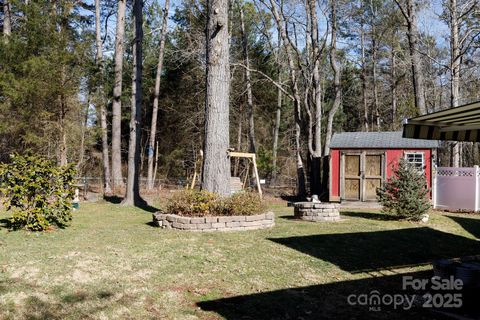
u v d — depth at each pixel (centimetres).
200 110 2945
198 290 565
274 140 3036
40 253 693
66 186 964
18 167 891
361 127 3866
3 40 1573
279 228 999
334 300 557
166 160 3244
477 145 3119
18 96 1463
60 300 509
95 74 1767
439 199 1648
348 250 816
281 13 2095
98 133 1912
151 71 3167
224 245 789
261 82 2892
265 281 613
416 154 1677
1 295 511
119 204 1580
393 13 2695
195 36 2319
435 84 2764
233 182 2092
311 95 2078
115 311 488
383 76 3653
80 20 2003
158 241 805
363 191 1736
